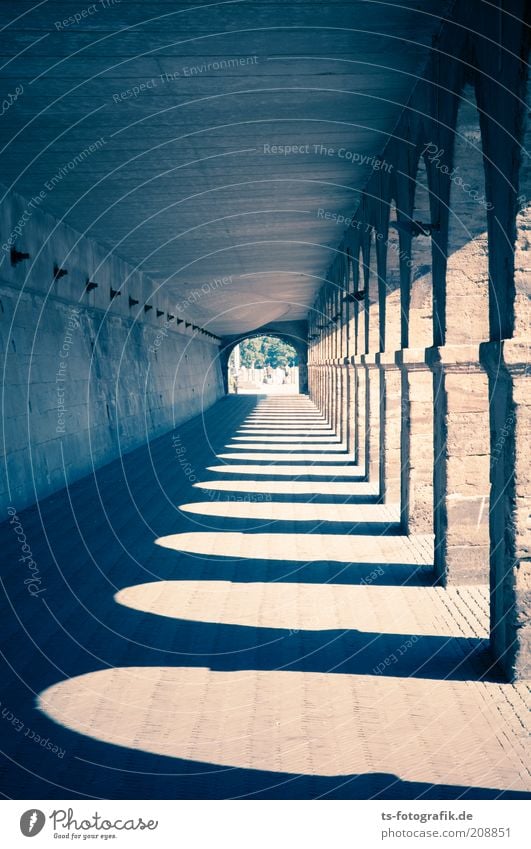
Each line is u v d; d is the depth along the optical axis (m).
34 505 16.03
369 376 18.36
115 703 6.84
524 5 6.03
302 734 6.19
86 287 20.48
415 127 10.85
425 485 12.78
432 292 11.24
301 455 24.34
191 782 5.50
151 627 8.78
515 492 7.00
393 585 10.15
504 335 7.08
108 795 5.36
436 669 7.43
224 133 12.33
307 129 12.45
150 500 16.70
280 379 95.69
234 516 14.92
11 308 15.65
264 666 7.62
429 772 5.56
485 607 9.16
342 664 7.61
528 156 6.42
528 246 6.70
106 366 23.42
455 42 8.34
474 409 9.66
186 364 41.22
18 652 8.12
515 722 6.32
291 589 10.12
